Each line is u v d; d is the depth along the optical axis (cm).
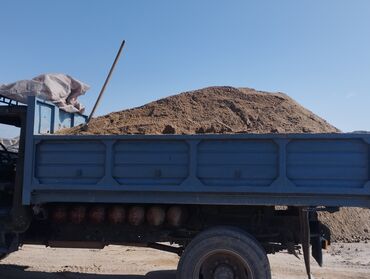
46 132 680
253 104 955
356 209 1480
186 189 579
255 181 571
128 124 750
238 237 571
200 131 700
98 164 602
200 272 579
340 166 557
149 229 653
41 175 614
